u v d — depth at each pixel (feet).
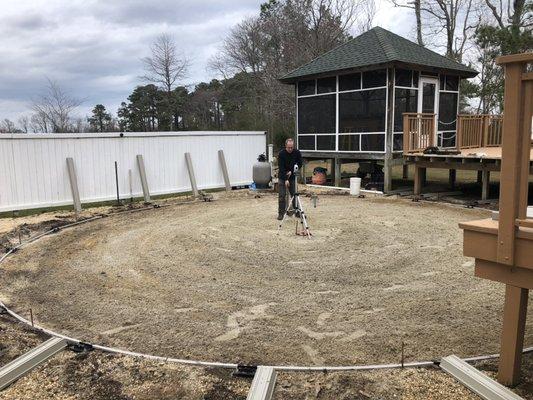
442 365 10.52
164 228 26.68
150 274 18.25
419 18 86.17
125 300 15.51
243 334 12.77
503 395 9.11
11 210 31.83
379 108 40.24
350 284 16.65
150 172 38.96
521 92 8.84
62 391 9.92
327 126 45.16
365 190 41.09
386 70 39.24
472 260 19.27
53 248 22.75
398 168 59.57
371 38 45.37
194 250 21.59
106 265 19.63
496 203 32.99
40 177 33.01
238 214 30.42
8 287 17.12
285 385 10.03
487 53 63.67
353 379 10.21
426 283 16.58
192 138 41.32
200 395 9.72
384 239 23.03
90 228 27.43
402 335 12.52
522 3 69.97
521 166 8.96
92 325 13.56
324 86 44.98
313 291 16.01
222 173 43.65
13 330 13.07
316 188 44.52
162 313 14.33
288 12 95.55
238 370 10.57
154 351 11.88
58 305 15.20
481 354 11.36
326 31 90.43
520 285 9.43
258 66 107.55
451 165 35.27
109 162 36.52
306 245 22.06
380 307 14.48
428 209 32.09
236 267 18.88
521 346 9.82
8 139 31.45
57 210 34.04
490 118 45.44
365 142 41.73
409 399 9.45
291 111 90.89
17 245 23.43
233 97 115.96
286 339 12.42
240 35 111.24
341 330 12.92
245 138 45.27
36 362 10.94
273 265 19.04
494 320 13.34
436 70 42.86
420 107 42.83
